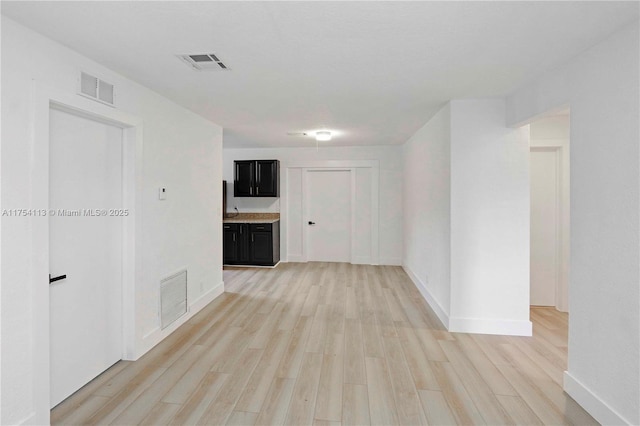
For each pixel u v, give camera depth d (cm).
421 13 161
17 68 169
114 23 171
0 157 162
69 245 215
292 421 193
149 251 284
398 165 624
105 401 211
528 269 314
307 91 287
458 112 314
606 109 185
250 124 424
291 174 655
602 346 189
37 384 180
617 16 162
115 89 239
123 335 266
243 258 614
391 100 316
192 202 362
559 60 218
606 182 185
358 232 644
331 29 178
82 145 225
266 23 171
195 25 173
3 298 164
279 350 281
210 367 253
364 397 216
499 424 191
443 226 345
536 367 255
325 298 425
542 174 397
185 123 345
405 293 449
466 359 268
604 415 187
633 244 168
